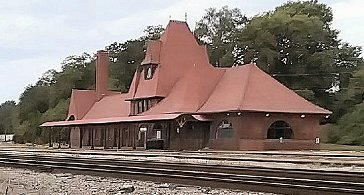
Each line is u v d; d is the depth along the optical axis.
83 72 120.38
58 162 33.00
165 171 24.42
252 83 61.47
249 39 94.50
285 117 59.09
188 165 25.95
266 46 92.06
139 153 49.53
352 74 87.94
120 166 28.11
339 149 60.88
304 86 90.31
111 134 72.69
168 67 70.88
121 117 72.56
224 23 107.94
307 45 91.94
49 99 118.88
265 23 92.69
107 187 21.56
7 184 23.48
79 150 61.53
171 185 21.55
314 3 102.06
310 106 60.84
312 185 17.67
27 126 112.00
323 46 93.06
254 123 57.75
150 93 69.62
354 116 76.50
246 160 34.19
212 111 60.28
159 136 63.94
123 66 124.12
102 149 66.62
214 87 66.12
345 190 16.08
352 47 95.19
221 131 59.84
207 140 61.50
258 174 21.62
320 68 90.25
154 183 22.55
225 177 21.45
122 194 19.44
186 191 19.67
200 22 109.94
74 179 25.36
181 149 60.78
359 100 82.06
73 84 117.88
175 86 69.25
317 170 21.59
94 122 71.38
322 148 63.09
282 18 92.25
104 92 89.25
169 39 72.31
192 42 73.44
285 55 92.31
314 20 92.12
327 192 16.52
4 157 40.47
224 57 98.31
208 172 23.00
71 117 88.25
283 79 91.62
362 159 35.59
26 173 29.52
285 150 57.81
